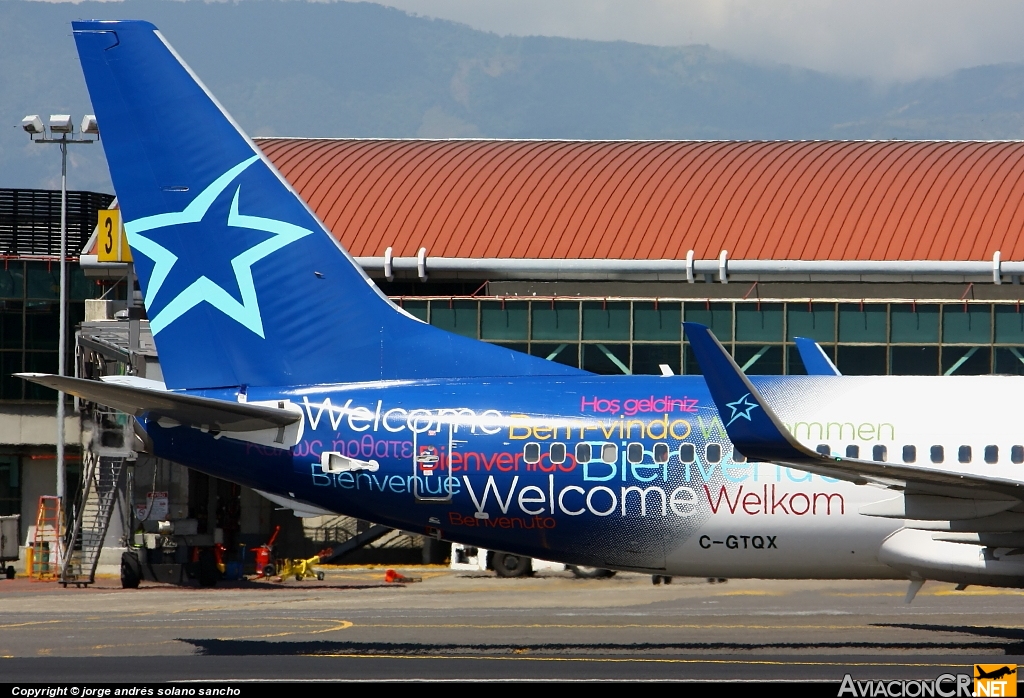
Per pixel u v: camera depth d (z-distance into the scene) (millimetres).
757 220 175500
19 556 174875
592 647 82375
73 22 84688
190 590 136000
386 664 74812
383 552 179625
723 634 88812
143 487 143875
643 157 196750
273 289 85312
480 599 119375
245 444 84438
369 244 180250
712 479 80500
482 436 82438
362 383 85062
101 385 78500
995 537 76688
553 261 172750
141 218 85312
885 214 173125
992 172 179375
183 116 84938
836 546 80188
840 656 77000
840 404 81625
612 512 81375
